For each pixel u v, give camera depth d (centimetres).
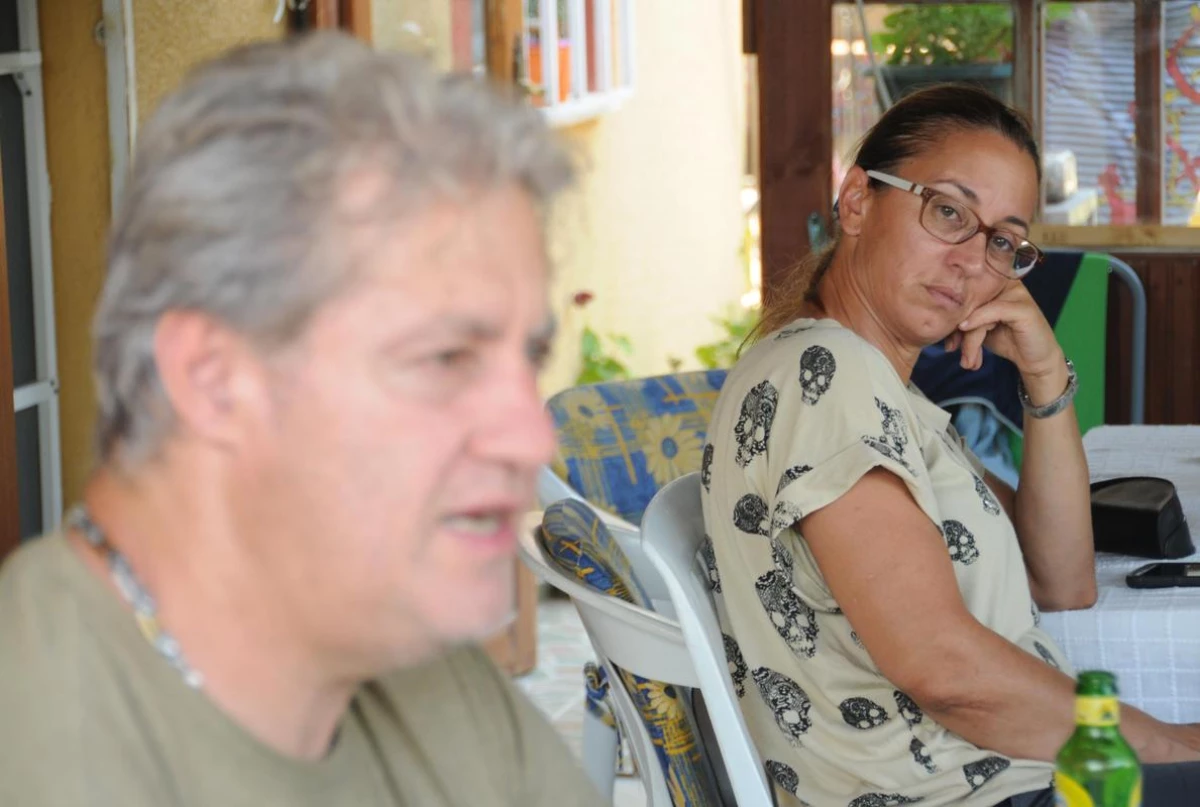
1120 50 466
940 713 205
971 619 205
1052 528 256
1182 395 480
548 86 629
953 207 232
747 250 1030
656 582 296
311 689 108
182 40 360
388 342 97
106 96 349
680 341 872
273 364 97
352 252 95
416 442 98
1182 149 470
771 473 216
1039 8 465
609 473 364
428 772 124
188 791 103
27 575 104
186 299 96
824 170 470
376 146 96
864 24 465
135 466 103
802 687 219
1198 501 302
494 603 103
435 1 476
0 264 280
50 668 100
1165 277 477
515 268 100
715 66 955
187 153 96
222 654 105
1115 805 138
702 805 231
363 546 99
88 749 99
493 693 133
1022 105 471
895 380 221
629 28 763
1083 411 463
